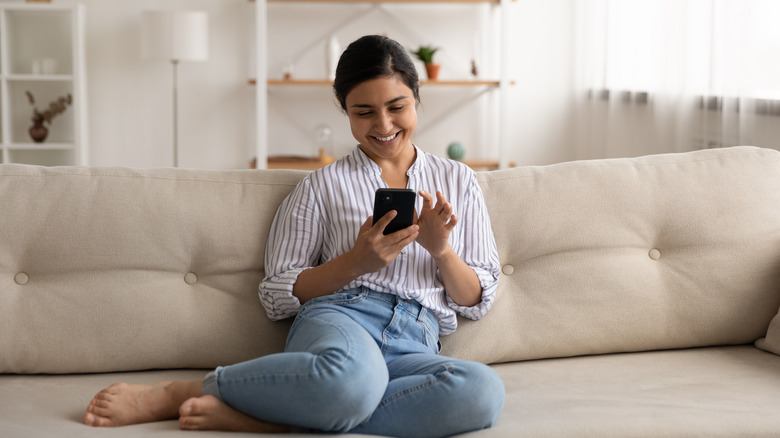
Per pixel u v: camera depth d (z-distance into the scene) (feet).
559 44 16.22
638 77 12.71
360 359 4.38
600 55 14.51
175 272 5.59
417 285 5.40
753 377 5.21
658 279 5.87
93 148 15.98
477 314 5.55
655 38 12.09
